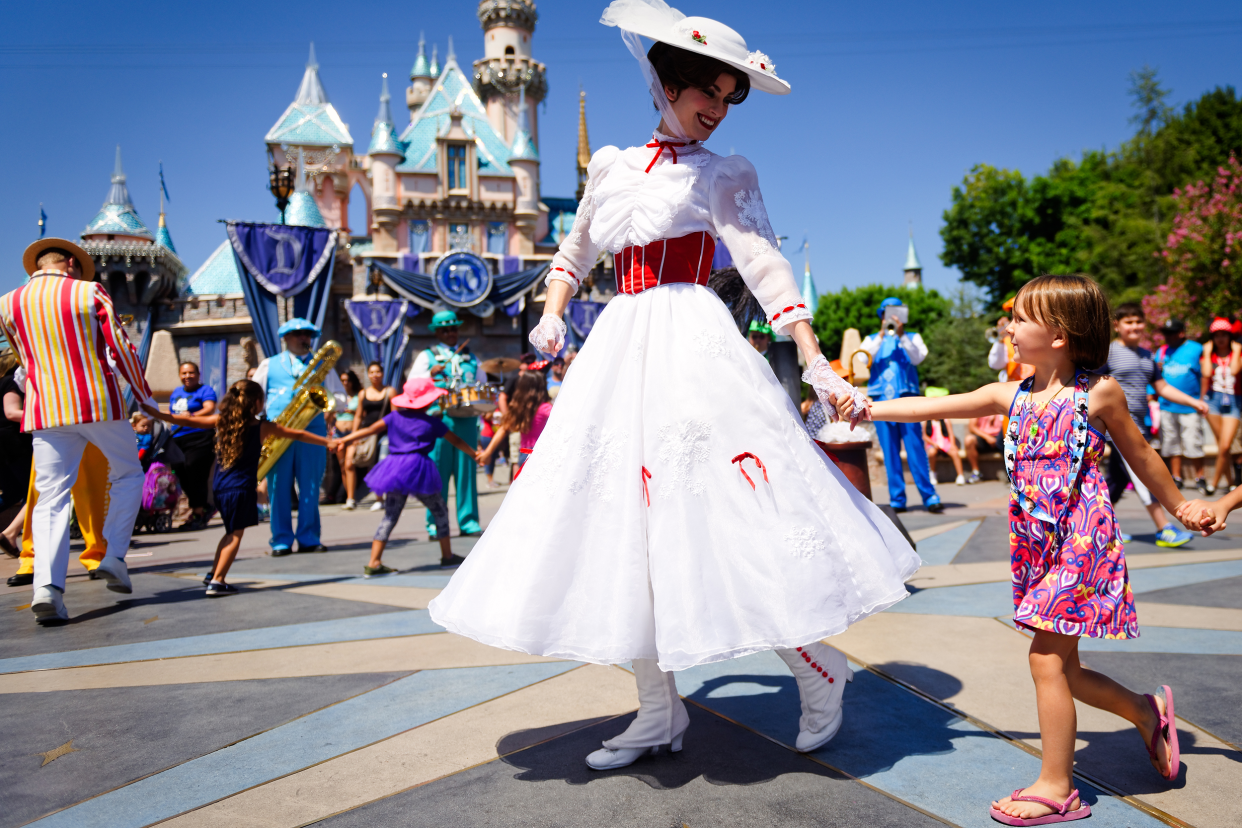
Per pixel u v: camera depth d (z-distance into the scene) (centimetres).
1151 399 958
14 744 239
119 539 457
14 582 534
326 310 3262
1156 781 193
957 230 4488
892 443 748
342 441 531
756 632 183
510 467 1438
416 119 4094
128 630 388
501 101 5175
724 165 213
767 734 228
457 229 3975
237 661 324
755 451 194
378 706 262
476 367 718
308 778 208
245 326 3422
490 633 191
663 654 181
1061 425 185
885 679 273
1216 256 2269
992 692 257
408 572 540
